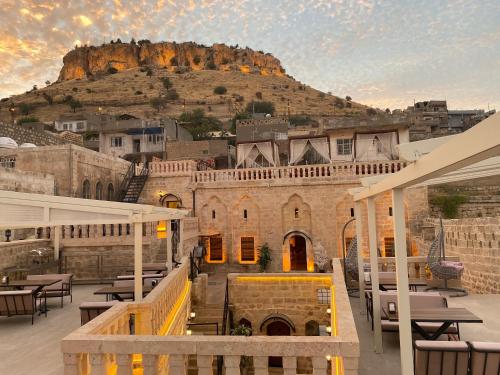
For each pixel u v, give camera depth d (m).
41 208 9.68
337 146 33.38
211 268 26.44
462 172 7.28
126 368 5.32
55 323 10.73
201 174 27.89
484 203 26.03
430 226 22.59
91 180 25.06
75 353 5.36
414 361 6.24
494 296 12.93
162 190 28.09
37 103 139.62
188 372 12.48
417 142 7.06
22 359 7.86
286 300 15.49
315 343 5.05
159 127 51.75
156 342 5.28
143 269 16.16
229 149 48.72
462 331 9.16
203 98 149.25
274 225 26.27
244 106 140.88
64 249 18.94
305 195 25.92
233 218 26.92
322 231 25.48
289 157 33.69
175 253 20.42
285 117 117.31
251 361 14.38
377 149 30.91
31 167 23.45
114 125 54.12
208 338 5.31
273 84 183.75
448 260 15.68
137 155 51.75
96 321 6.46
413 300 9.09
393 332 8.81
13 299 10.45
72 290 16.14
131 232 19.12
